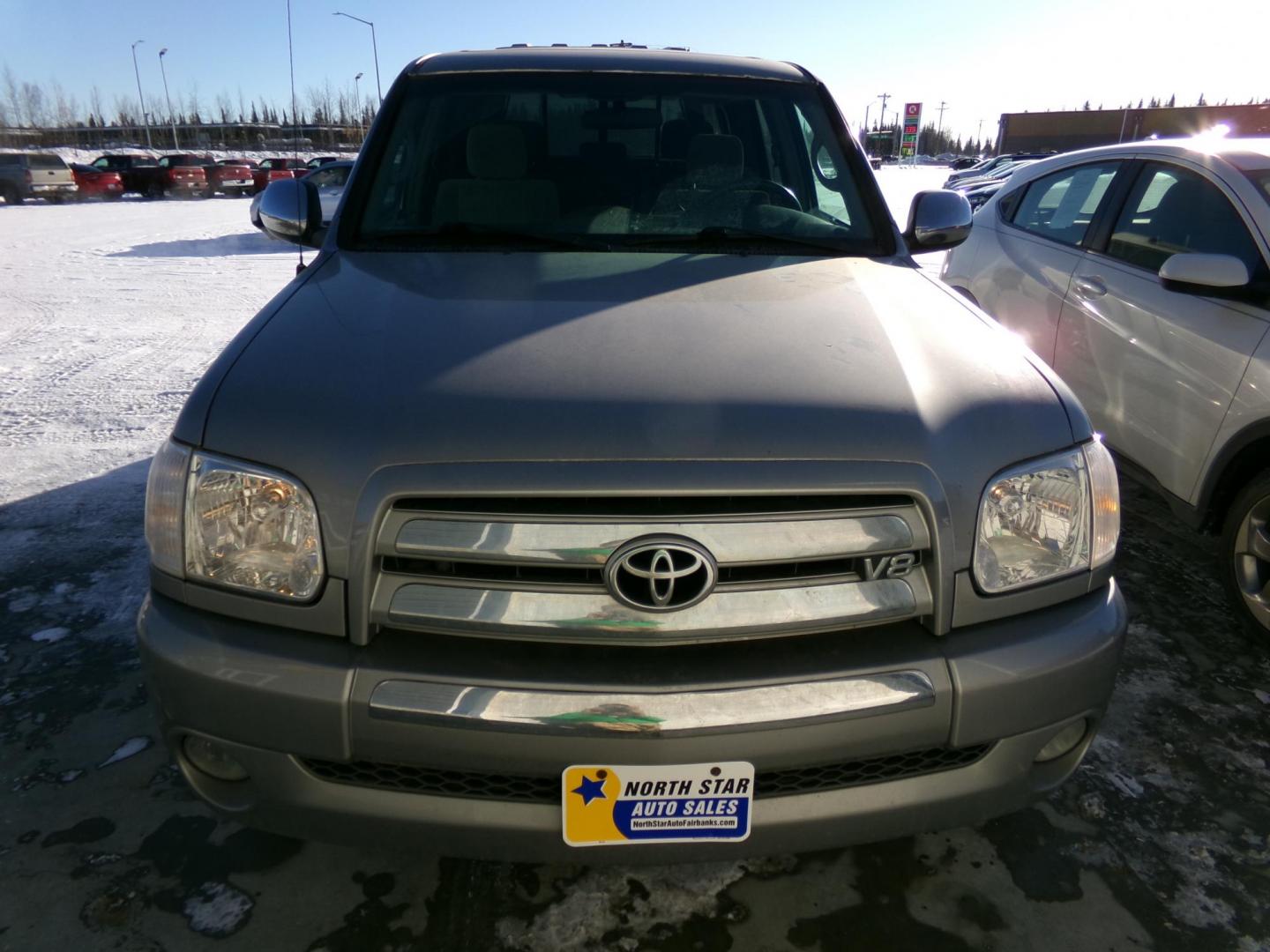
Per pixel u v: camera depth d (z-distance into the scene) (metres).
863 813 1.54
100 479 3.97
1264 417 2.67
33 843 1.94
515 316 1.82
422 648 1.46
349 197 2.46
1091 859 1.97
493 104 2.63
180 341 6.83
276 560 1.48
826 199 2.61
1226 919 1.82
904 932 1.78
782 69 2.91
